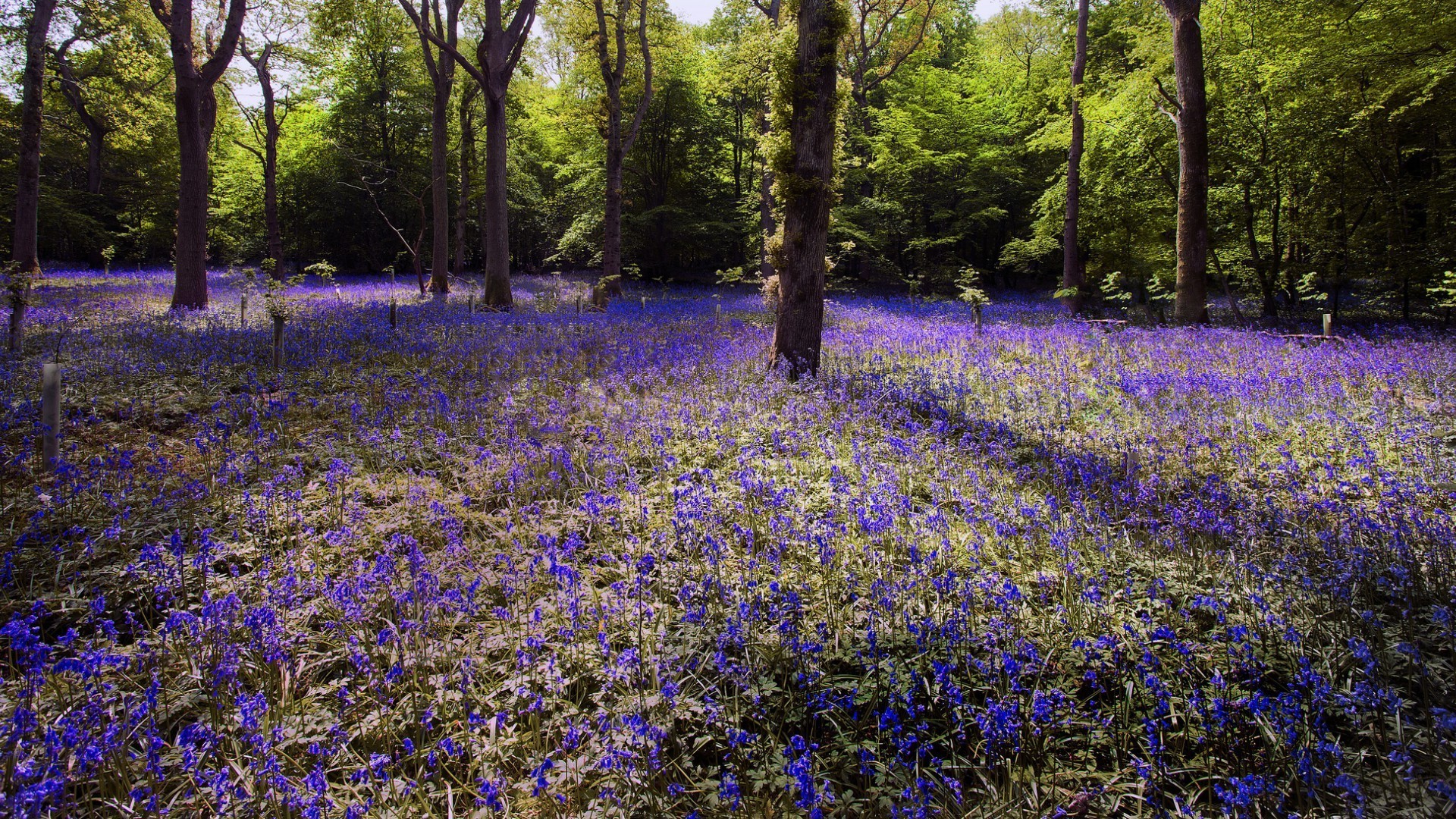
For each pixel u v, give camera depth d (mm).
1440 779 2770
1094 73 29062
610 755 2926
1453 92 15914
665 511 5672
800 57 10375
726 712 3387
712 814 2807
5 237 37469
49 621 4180
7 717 3258
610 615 4113
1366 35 15531
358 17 22781
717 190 43812
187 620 3785
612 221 28984
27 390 8664
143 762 2992
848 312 22516
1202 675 3584
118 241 44594
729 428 7879
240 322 15297
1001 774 3031
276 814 2738
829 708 3301
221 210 44656
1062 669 3658
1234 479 6105
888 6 33000
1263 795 2762
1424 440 6609
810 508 5777
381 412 8297
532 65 43844
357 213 42156
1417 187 17766
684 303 25844
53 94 38188
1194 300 16844
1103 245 25172
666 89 38969
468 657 3682
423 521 5496
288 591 4211
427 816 2807
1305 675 3225
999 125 37062
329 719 3348
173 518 5383
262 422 7973
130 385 9383
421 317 17375
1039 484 6230
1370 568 4297
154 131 40500
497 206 22031
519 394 9516
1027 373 10875
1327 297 20547
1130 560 4789
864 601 4289
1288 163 19141
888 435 7250
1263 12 18750
